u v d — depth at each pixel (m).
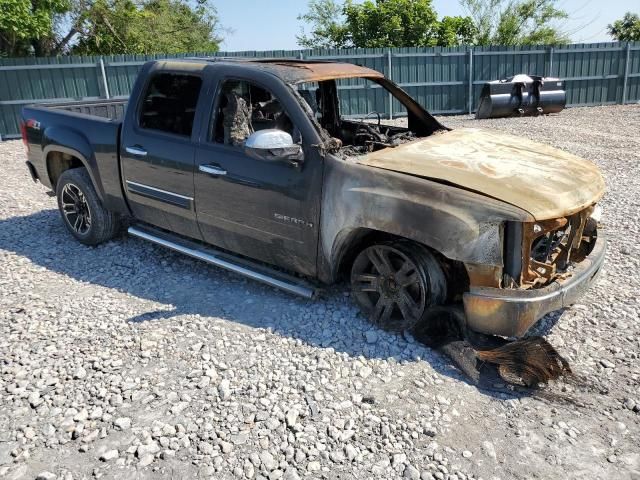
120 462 2.84
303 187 3.98
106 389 3.41
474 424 3.10
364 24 25.58
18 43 19.17
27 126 6.12
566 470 2.78
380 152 4.04
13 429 3.09
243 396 3.34
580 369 3.57
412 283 3.81
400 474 2.76
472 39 27.44
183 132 4.66
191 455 2.89
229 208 4.43
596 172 4.07
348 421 3.12
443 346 3.66
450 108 16.92
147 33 21.50
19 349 3.85
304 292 4.24
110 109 6.94
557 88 15.14
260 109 4.55
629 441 2.96
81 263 5.42
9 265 5.38
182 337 3.99
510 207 3.32
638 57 17.58
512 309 3.34
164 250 5.66
